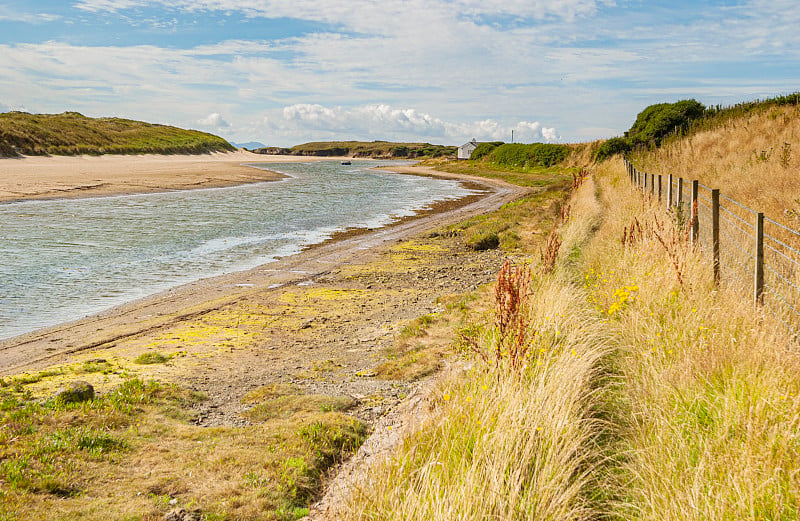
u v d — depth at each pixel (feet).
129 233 77.36
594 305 26.89
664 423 14.07
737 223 34.22
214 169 225.56
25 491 15.42
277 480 16.89
